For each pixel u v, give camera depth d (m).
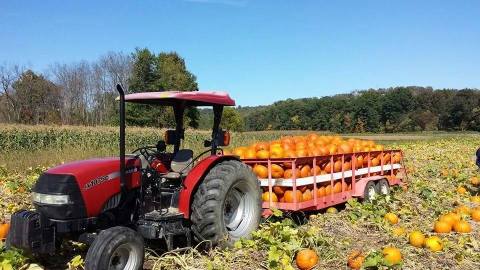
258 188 6.92
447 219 7.50
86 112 59.81
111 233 4.99
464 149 25.56
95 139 24.56
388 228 7.46
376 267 5.59
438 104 86.62
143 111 35.00
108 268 4.85
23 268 5.29
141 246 5.22
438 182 12.85
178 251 5.92
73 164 5.50
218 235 6.06
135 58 56.59
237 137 33.78
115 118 48.06
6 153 18.30
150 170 6.00
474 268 5.89
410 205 9.24
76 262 5.46
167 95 5.93
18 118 54.66
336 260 5.95
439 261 6.07
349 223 7.85
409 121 84.44
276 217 7.73
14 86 55.19
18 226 5.02
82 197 5.16
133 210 5.80
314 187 7.98
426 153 22.53
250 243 6.28
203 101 6.24
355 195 9.31
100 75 59.94
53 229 5.12
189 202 5.94
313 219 8.08
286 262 5.69
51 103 58.09
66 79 59.34
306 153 8.01
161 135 29.11
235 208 6.72
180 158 6.37
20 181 11.54
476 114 82.12
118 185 5.52
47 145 22.55
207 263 5.57
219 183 6.09
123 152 5.39
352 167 9.23
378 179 9.97
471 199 10.29
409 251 6.38
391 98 86.12
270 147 8.27
